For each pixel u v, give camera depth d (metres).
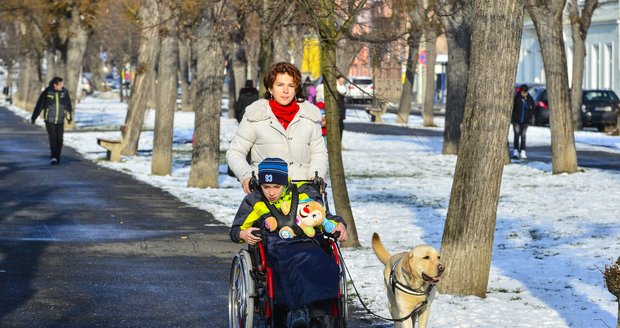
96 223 16.69
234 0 17.41
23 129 47.25
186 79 70.75
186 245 14.59
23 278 11.87
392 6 16.64
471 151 10.91
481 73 10.83
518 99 31.38
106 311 10.15
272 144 8.42
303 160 8.47
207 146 22.91
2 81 134.00
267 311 7.61
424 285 8.38
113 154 29.94
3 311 10.08
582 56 45.53
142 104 32.59
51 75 61.81
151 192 21.62
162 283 11.70
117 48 85.69
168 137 25.88
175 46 25.73
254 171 8.30
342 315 7.82
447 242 11.09
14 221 16.69
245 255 8.06
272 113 8.45
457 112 32.69
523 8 10.79
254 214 7.96
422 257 8.22
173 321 9.73
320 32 14.38
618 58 56.56
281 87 8.44
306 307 7.50
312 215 7.84
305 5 14.42
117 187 22.48
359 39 15.68
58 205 18.95
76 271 12.38
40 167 27.28
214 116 22.98
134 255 13.66
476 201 10.92
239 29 19.30
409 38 16.69
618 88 56.53
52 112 28.05
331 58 14.41
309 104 8.59
